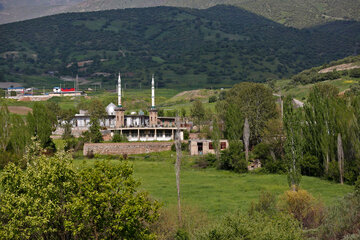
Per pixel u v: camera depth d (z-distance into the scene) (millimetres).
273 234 40875
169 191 73125
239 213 44750
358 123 83750
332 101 89312
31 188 37406
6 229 36188
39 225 36719
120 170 40344
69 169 39562
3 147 103562
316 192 72000
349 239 43500
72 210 36562
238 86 161750
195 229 45438
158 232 45969
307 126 94000
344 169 82625
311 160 89688
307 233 47469
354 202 52844
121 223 36906
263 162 99500
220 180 86000
